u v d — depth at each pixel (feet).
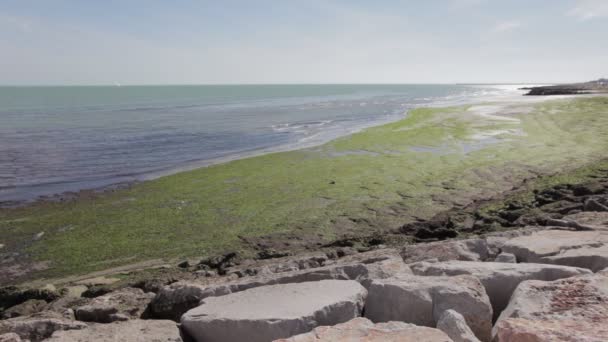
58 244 51.47
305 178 75.51
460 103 278.87
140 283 32.01
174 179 79.77
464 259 23.99
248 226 54.19
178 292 21.77
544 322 11.83
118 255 47.62
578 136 105.40
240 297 18.28
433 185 68.08
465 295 15.31
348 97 484.33
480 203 56.44
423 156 90.07
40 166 101.50
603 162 65.57
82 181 85.71
